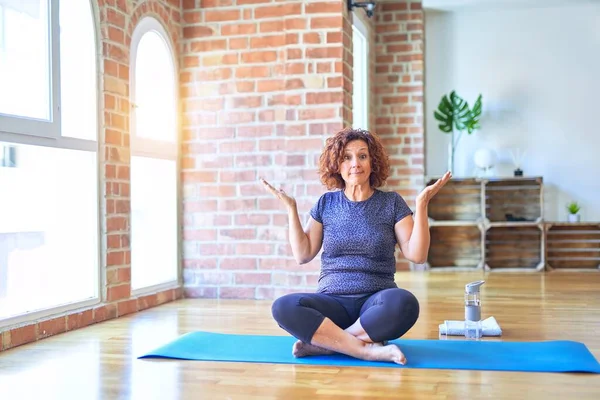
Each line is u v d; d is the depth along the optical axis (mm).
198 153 5297
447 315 4375
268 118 5168
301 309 3062
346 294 3205
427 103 7906
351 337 3064
